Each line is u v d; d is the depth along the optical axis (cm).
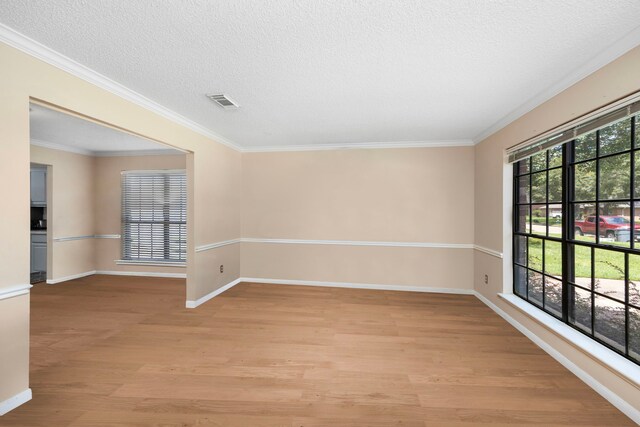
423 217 491
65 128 417
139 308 404
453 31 190
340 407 206
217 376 242
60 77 225
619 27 185
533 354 282
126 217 592
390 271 502
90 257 593
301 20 180
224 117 369
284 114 355
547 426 189
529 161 340
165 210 580
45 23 183
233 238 518
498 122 379
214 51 216
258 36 197
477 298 456
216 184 461
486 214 427
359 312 393
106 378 237
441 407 206
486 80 261
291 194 529
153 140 333
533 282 333
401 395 219
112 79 263
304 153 523
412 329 340
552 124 275
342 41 203
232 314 383
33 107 326
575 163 267
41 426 184
